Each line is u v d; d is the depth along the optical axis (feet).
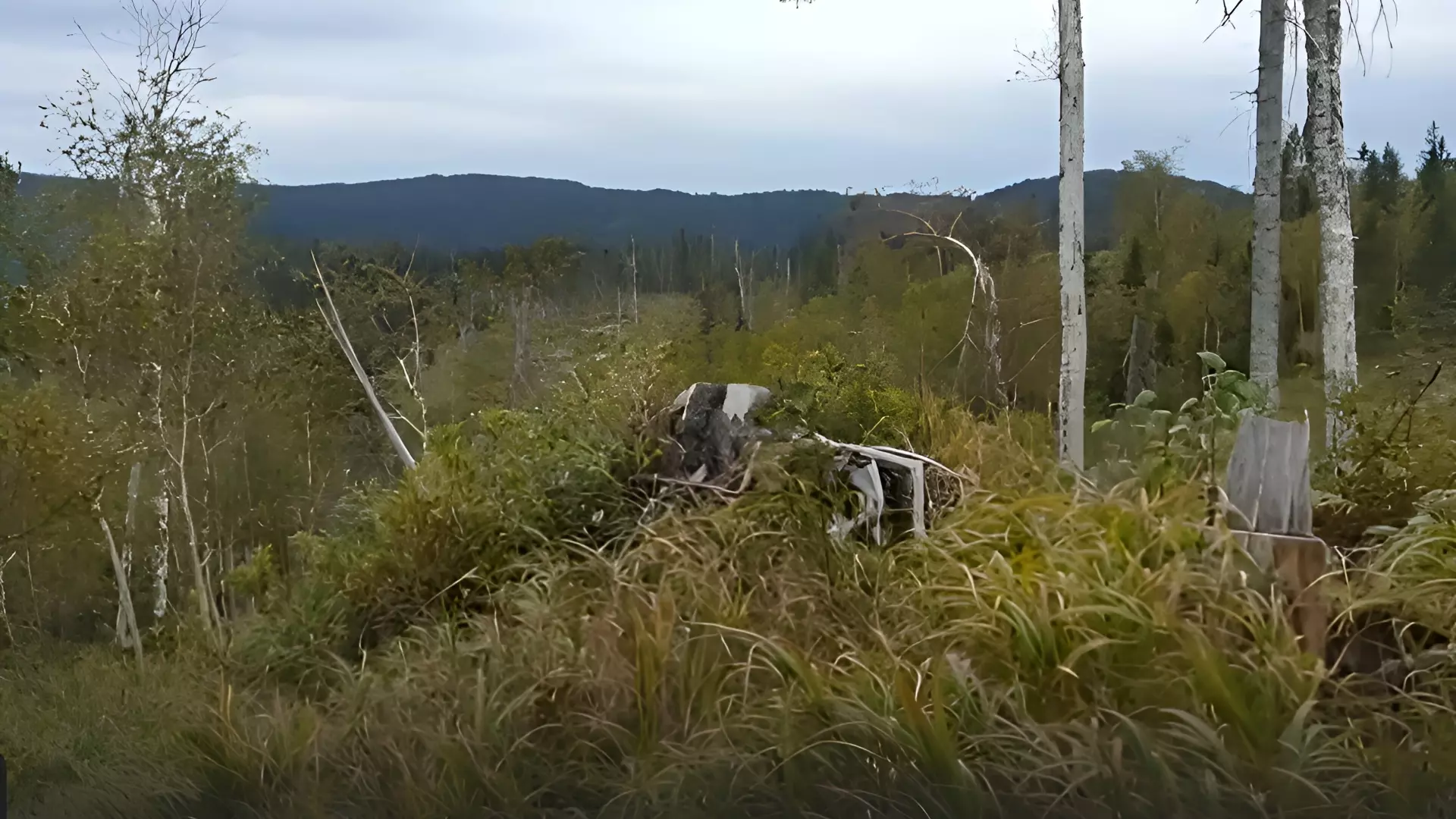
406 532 17.92
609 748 12.30
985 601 13.05
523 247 99.09
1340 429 20.17
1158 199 115.03
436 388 68.23
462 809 11.50
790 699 11.87
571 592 15.30
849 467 18.40
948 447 21.76
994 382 37.35
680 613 13.91
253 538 52.90
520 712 12.59
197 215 39.09
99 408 38.09
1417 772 10.34
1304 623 12.10
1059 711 11.48
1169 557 13.30
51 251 50.39
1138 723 10.90
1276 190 34.55
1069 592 12.50
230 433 48.14
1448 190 121.19
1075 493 15.26
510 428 21.99
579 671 12.98
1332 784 10.41
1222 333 102.89
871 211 52.31
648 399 21.93
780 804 10.91
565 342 60.39
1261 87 34.53
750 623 13.67
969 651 12.45
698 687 12.52
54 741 16.51
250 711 14.42
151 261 36.27
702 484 18.13
